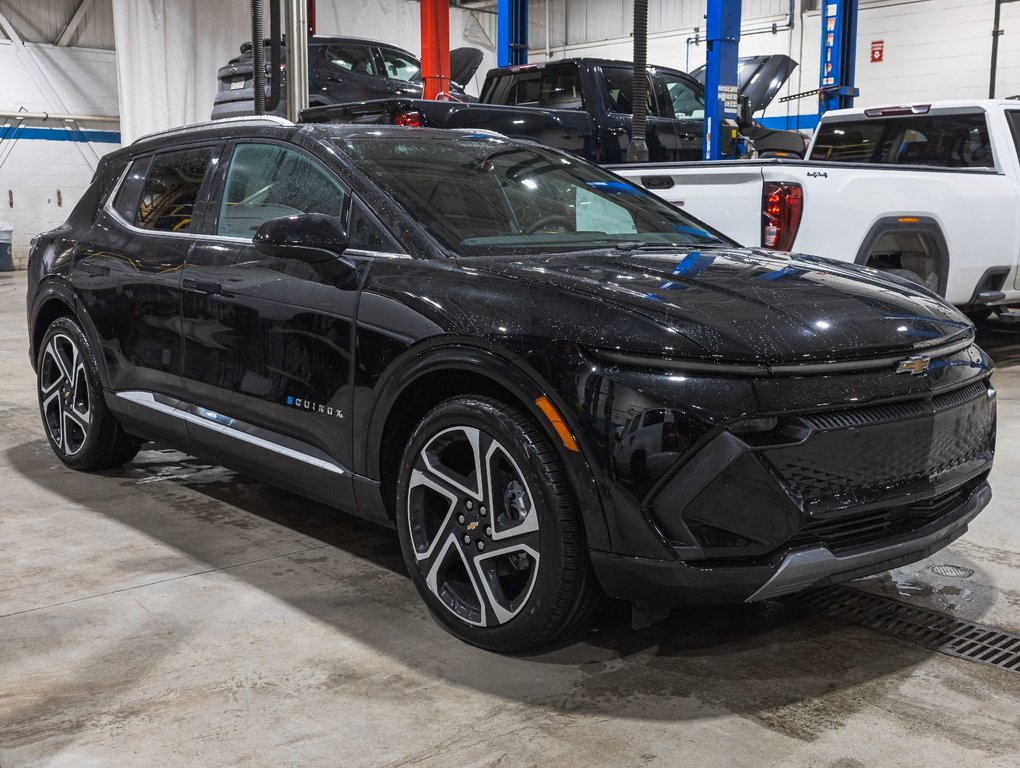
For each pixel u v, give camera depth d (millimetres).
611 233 3246
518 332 2408
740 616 2809
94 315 3932
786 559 2256
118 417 3941
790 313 2416
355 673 2451
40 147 18828
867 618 2801
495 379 2428
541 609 2395
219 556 3275
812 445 2270
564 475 2342
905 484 2451
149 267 3645
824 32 11820
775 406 2229
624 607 2859
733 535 2236
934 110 6977
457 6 23188
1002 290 6570
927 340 2490
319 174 3162
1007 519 3676
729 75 8258
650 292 2465
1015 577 3113
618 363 2266
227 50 19422
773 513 2234
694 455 2199
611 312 2348
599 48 23312
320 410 2941
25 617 2773
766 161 5234
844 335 2379
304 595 2945
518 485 2457
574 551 2346
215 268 3346
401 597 2938
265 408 3148
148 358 3668
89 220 4188
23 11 18484
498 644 2523
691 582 2215
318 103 10414
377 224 2928
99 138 19406
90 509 3783
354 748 2105
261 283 3137
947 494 2662
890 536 2455
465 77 11672
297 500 3920
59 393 4289
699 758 2066
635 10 5957
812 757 2070
